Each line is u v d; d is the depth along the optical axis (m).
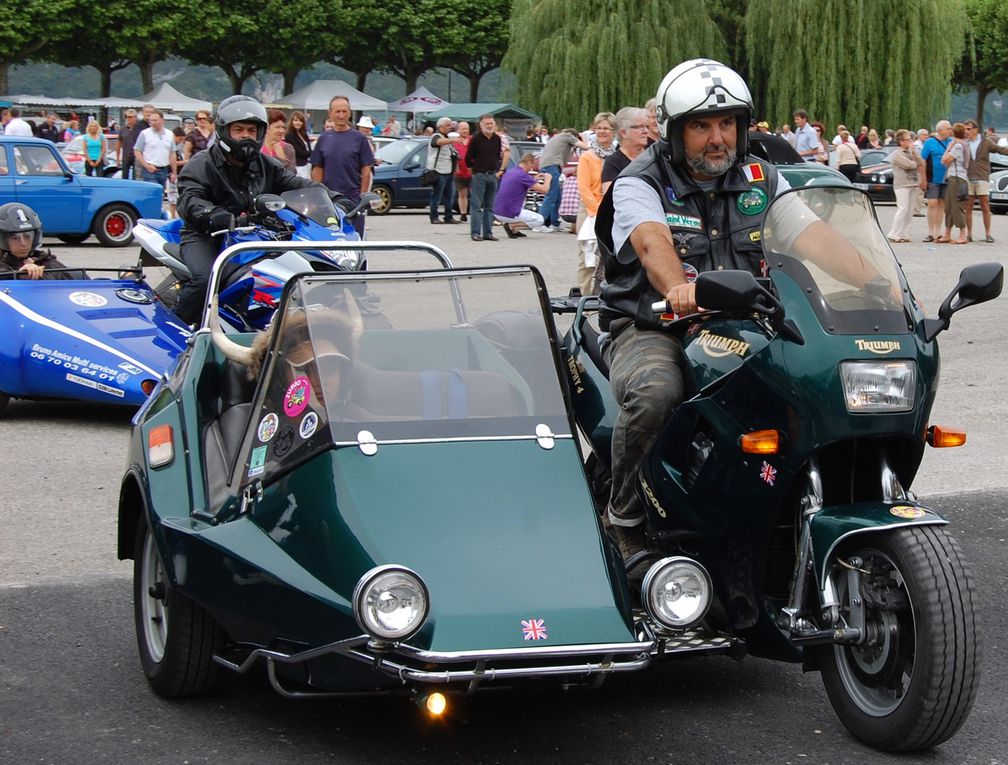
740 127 4.55
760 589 4.16
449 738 4.15
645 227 4.47
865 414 3.95
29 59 60.12
